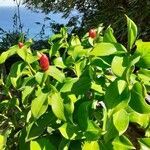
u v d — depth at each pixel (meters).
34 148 0.98
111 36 1.06
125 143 0.95
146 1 3.20
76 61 1.06
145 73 0.99
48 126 1.02
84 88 1.00
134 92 0.94
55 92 0.98
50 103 0.95
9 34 4.11
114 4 3.69
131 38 1.00
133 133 1.38
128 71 0.92
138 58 0.93
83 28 4.14
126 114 0.92
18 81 1.11
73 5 4.53
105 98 0.93
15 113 1.19
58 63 1.10
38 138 1.03
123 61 0.95
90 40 1.12
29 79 1.08
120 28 3.23
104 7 3.86
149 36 3.17
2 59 1.12
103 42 1.04
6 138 1.09
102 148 0.95
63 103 0.97
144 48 0.97
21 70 1.12
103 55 0.99
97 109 1.03
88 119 0.95
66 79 1.02
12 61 3.15
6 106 1.19
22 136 1.05
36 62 1.16
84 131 0.95
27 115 1.06
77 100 1.02
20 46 1.14
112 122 0.92
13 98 1.18
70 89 1.00
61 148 0.96
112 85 0.93
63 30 1.24
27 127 0.99
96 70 1.03
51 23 4.46
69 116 0.95
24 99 1.05
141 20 3.19
